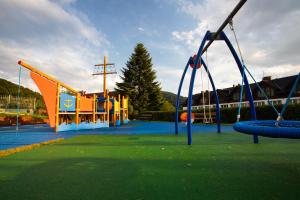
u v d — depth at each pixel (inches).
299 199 69.5
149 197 72.0
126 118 858.1
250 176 94.8
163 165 116.3
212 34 207.5
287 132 85.5
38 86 362.0
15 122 609.0
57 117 382.9
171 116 975.0
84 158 137.3
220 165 115.3
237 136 272.1
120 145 196.9
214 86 331.3
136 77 1432.1
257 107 579.8
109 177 95.3
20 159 135.6
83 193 76.6
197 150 164.7
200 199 69.8
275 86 970.7
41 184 87.0
